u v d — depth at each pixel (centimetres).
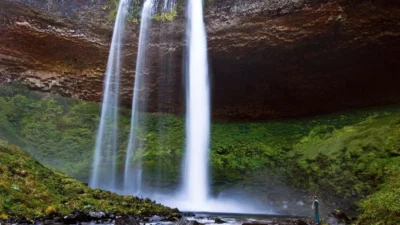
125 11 2795
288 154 2206
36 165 1320
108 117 2600
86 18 2762
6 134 2148
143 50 2722
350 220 1342
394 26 2288
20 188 1088
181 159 2306
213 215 1571
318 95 2616
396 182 1494
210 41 2586
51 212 1038
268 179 2055
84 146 2322
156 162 2239
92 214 1087
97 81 2708
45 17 2575
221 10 2612
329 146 2011
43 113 2409
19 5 2520
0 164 1163
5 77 2448
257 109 2758
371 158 1756
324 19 2333
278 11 2433
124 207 1229
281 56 2505
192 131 2594
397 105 2419
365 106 2534
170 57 2702
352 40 2342
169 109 2792
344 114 2519
